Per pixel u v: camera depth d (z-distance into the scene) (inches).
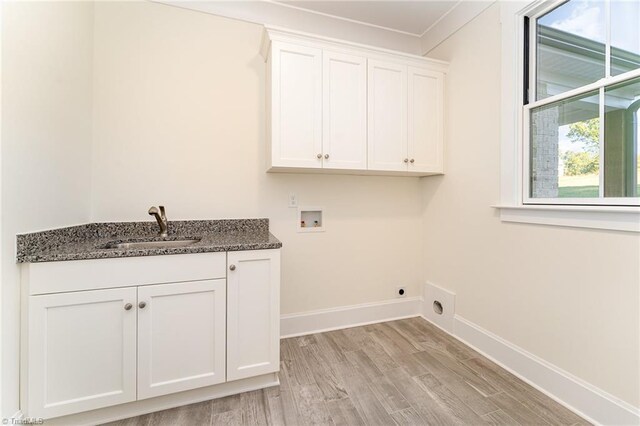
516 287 67.5
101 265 50.5
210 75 78.1
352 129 77.2
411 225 101.3
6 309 44.1
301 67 72.4
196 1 76.7
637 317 47.2
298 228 87.5
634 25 49.2
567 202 59.1
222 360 58.2
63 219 58.1
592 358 52.9
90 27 67.7
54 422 49.6
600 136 53.8
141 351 53.2
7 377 44.3
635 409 47.2
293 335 87.1
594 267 52.7
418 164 85.0
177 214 75.8
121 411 53.8
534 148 66.1
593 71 55.2
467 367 69.9
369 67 78.8
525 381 64.2
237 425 51.9
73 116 61.3
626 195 50.4
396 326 93.7
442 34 89.8
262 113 82.7
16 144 45.6
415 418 53.5
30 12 48.3
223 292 58.0
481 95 76.7
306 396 59.6
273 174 84.4
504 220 70.1
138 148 72.4
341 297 93.1
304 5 82.7
